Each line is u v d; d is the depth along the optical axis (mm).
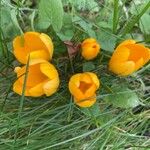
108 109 251
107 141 241
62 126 240
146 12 273
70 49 238
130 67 229
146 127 249
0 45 249
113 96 242
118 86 247
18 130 243
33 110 243
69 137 243
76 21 255
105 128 241
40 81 228
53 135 237
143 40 262
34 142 235
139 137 245
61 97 244
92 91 221
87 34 255
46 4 244
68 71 248
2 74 248
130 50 231
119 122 246
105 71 248
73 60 244
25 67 224
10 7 266
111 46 247
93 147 240
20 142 235
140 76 257
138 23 268
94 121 241
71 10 274
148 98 254
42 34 227
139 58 232
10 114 243
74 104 242
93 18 277
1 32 247
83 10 278
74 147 240
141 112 251
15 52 231
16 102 249
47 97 249
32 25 255
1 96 251
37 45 233
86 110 240
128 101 240
